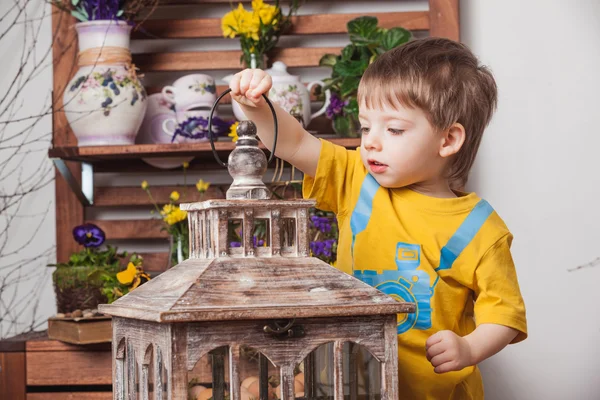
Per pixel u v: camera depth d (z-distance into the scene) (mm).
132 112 1871
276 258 759
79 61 1914
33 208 2098
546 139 2055
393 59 1041
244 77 897
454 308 1071
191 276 727
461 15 2076
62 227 2051
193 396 684
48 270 2088
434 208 1080
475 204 1102
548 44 2061
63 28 2045
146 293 767
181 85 1936
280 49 2045
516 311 1019
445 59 1058
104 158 1939
